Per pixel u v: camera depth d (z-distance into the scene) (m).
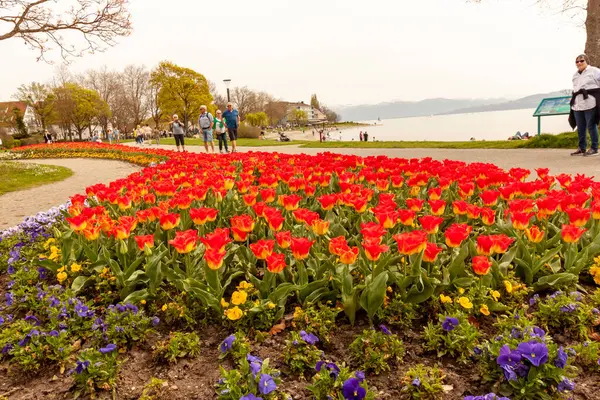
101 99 83.44
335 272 3.73
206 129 20.30
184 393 2.88
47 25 20.52
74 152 32.38
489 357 2.81
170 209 5.64
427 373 2.82
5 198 12.35
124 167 20.77
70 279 4.32
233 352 3.11
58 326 3.48
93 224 4.71
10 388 3.07
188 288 3.58
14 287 4.40
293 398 2.78
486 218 4.16
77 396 2.91
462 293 3.52
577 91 12.44
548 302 3.43
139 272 3.90
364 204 4.59
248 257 4.28
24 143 64.62
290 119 170.62
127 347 3.40
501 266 3.83
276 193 6.71
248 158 10.19
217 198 5.64
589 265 4.11
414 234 3.44
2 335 3.44
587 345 2.97
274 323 3.54
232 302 3.45
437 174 6.71
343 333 3.43
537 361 2.49
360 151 20.64
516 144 17.47
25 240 5.95
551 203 4.12
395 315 3.47
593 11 15.47
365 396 2.58
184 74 75.00
